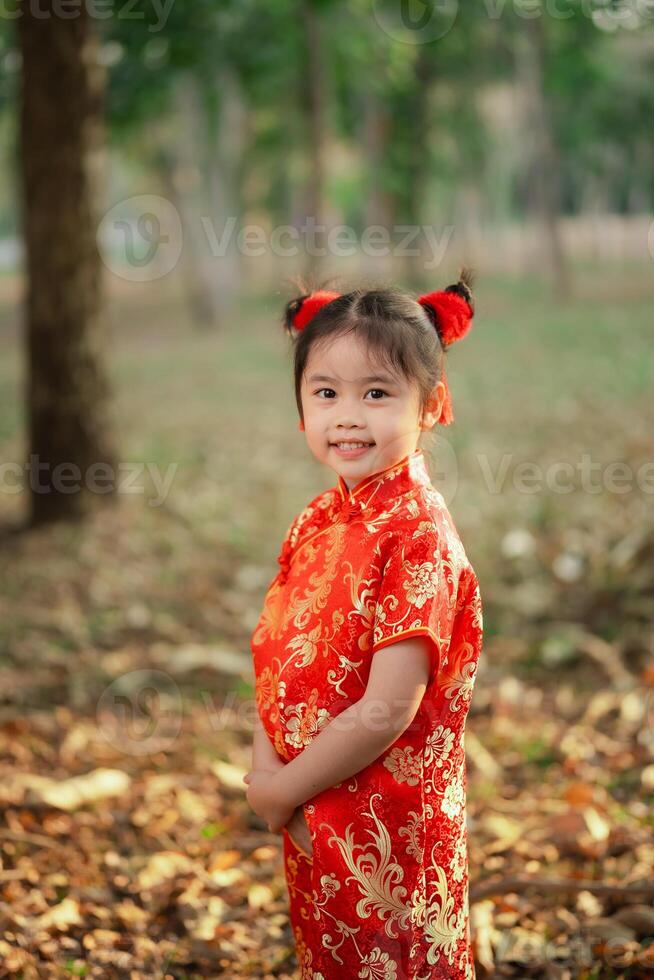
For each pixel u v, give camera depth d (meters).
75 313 6.41
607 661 4.53
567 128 26.91
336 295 1.78
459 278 1.79
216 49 9.85
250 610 5.56
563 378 12.08
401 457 1.66
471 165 27.95
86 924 2.52
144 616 5.36
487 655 4.77
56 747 3.87
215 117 21.02
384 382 1.62
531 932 2.46
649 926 2.41
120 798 3.35
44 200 6.20
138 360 17.05
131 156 21.53
